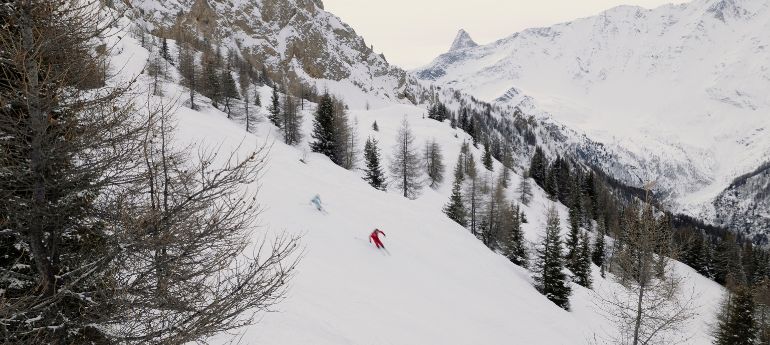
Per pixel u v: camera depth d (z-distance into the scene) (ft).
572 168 603.26
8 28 12.69
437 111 390.83
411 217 87.86
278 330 25.95
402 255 63.05
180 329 13.32
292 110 182.60
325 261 48.32
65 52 13.26
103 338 13.70
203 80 181.16
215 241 14.87
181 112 128.06
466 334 42.45
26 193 13.14
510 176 266.98
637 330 45.80
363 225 71.10
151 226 13.19
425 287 53.62
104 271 13.37
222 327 14.46
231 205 15.39
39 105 12.25
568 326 62.18
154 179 15.20
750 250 234.58
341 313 34.37
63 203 13.60
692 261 212.84
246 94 206.69
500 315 53.67
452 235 84.94
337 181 106.11
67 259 13.78
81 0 13.88
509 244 123.03
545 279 91.86
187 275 13.94
